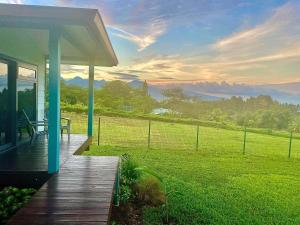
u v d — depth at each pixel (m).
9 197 5.11
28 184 5.48
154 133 20.95
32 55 9.52
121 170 7.80
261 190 8.75
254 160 13.41
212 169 11.12
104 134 19.50
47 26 5.13
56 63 5.21
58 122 5.43
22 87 8.81
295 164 12.97
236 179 9.85
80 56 10.43
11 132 8.02
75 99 30.84
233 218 6.36
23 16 4.49
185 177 9.75
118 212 6.35
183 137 19.86
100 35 5.53
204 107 35.12
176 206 6.77
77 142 8.81
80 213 3.80
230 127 27.48
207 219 6.16
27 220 3.58
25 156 6.74
